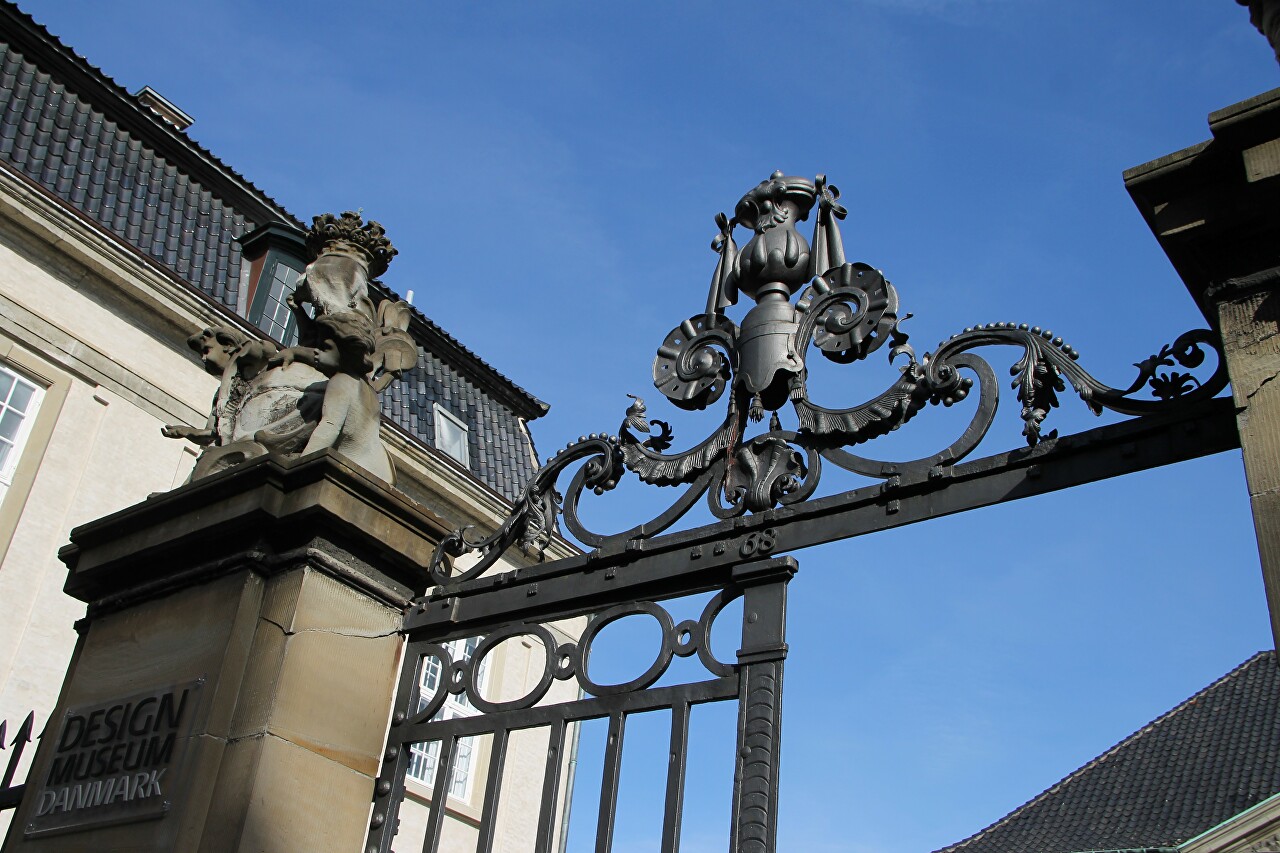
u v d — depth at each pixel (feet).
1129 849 55.98
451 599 13.43
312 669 12.35
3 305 31.32
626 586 12.27
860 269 12.00
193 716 12.23
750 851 10.21
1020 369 10.71
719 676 11.19
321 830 11.91
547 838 11.21
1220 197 9.30
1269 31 9.76
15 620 29.78
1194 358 9.99
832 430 11.49
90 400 32.81
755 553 11.59
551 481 13.39
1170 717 66.23
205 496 13.53
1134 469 9.97
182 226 37.24
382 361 14.61
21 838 12.89
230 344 15.64
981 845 63.00
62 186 33.58
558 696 42.47
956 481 10.85
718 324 12.71
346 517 12.89
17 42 34.78
